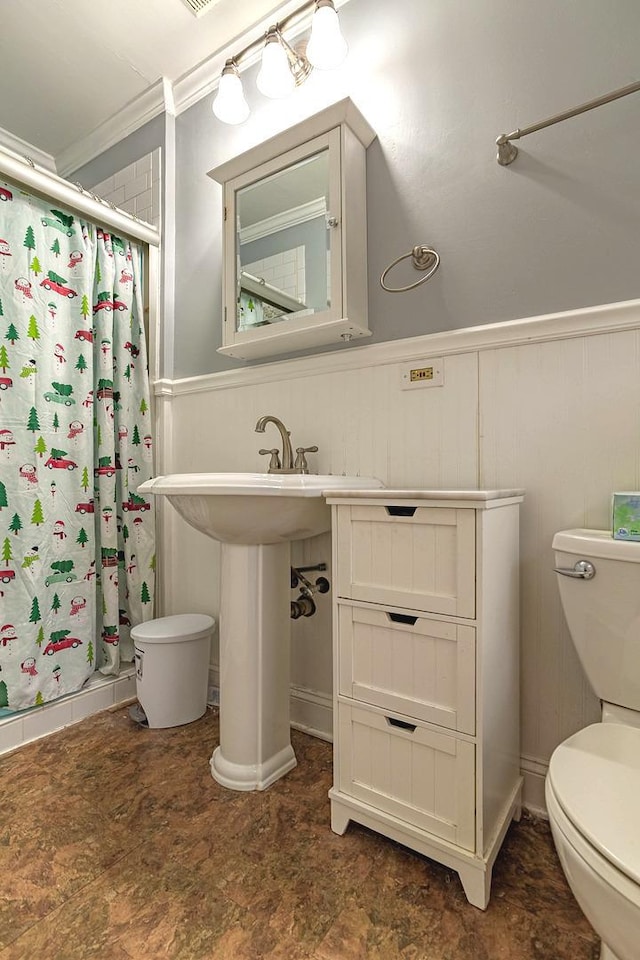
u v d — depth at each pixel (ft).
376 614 3.38
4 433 4.82
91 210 5.54
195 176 6.35
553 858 3.35
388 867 3.26
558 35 3.86
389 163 4.67
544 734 3.83
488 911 2.92
